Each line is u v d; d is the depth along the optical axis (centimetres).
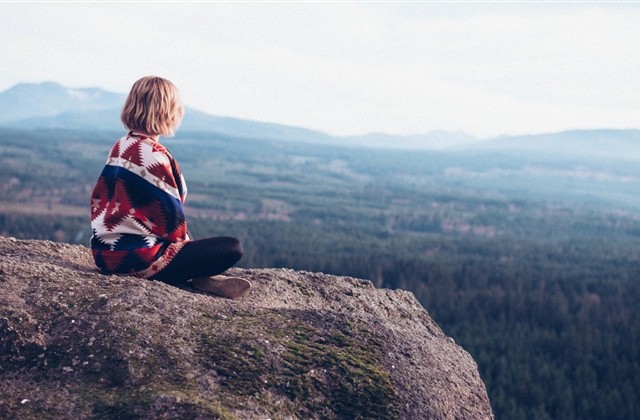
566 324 9062
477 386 707
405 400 621
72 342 588
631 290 11394
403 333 707
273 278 828
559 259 16238
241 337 623
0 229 13450
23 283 639
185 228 683
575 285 11519
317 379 606
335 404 598
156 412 526
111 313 611
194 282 708
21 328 589
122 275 679
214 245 680
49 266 674
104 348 581
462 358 747
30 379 561
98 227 668
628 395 6994
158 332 603
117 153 666
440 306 9519
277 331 648
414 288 10175
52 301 623
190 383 564
